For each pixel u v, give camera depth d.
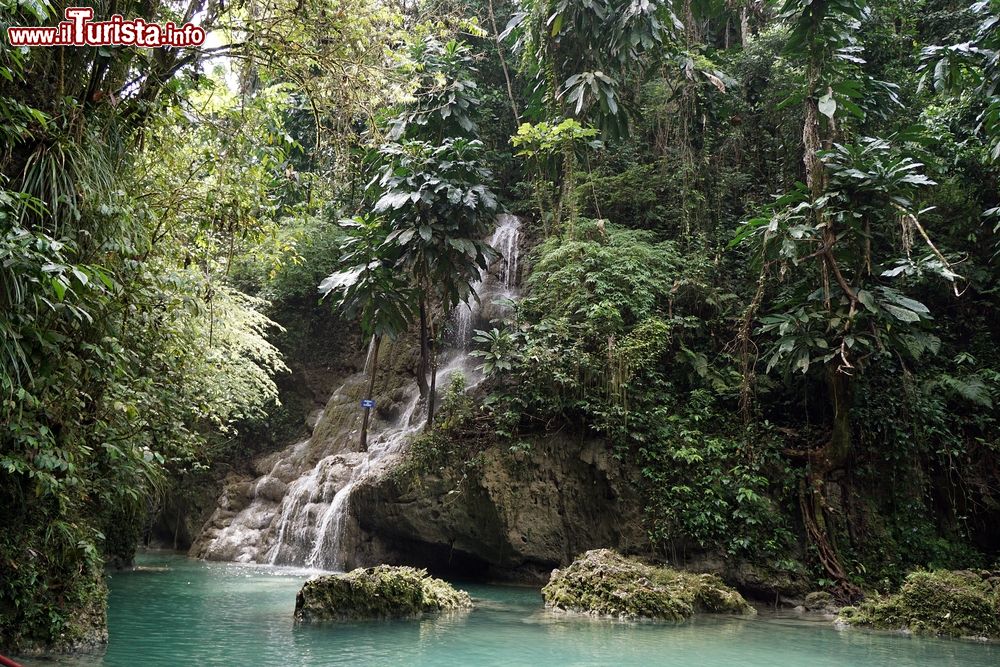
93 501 6.94
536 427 12.79
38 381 5.14
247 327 13.82
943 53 10.64
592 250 13.35
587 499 12.08
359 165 13.98
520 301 14.41
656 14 13.62
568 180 14.66
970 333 12.80
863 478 11.64
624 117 14.06
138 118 6.49
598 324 12.70
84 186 5.32
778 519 11.19
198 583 11.08
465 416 13.18
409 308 13.48
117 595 9.62
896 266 12.48
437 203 12.75
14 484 5.50
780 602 10.59
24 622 5.59
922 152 11.55
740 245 14.18
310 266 18.80
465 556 12.76
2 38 4.67
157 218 7.36
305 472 16.33
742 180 14.91
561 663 6.17
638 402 12.40
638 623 8.56
